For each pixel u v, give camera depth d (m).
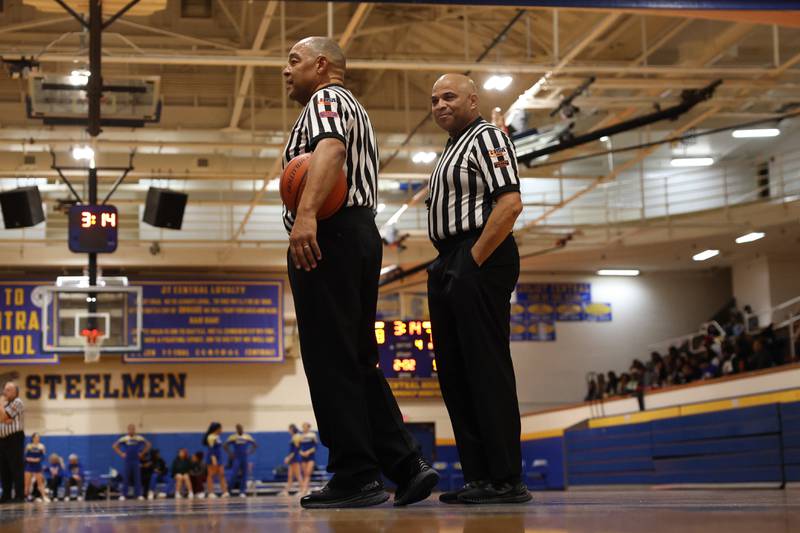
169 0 17.41
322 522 2.14
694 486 16.92
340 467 3.29
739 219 22.52
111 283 16.61
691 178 24.50
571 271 27.12
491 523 2.02
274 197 24.25
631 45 16.36
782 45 16.58
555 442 22.62
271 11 12.80
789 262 25.28
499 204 3.61
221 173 19.11
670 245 23.94
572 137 15.91
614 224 23.88
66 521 2.49
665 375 22.25
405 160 21.08
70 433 24.09
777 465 14.66
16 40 16.98
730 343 20.53
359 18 12.36
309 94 3.58
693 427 17.00
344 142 3.21
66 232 23.48
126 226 23.84
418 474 3.38
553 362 26.70
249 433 25.03
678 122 18.98
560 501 3.55
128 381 24.64
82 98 12.66
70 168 16.91
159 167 20.25
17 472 11.58
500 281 3.64
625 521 1.99
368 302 3.42
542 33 16.05
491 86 14.16
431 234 3.82
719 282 27.58
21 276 23.00
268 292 23.88
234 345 23.62
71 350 15.69
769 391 14.91
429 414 25.98
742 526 1.78
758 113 17.97
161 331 23.45
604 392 23.89
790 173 22.52
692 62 15.69
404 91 20.28
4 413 11.50
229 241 22.58
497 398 3.57
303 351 3.34
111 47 17.31
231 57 13.03
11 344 22.77
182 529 1.96
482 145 3.71
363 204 3.38
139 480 21.17
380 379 3.47
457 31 16.98
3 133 18.98
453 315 3.74
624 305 27.23
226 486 21.75
